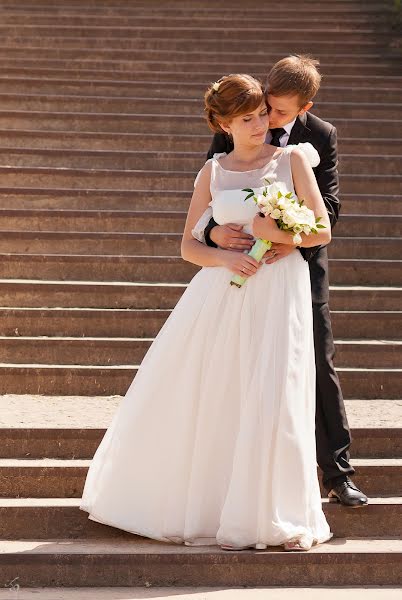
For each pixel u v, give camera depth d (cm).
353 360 696
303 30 1255
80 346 700
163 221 849
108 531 520
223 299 496
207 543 495
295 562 485
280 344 485
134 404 505
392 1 1323
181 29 1251
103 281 787
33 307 752
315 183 499
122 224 849
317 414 511
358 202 887
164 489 500
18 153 944
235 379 492
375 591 480
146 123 1020
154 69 1155
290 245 491
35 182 908
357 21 1287
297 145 509
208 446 491
